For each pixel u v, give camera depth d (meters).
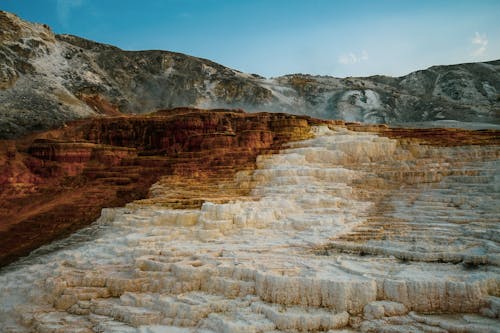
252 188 25.47
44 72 66.88
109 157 35.38
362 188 23.69
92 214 26.66
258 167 28.06
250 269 13.53
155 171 31.89
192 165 30.61
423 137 30.41
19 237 25.27
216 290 13.64
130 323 12.80
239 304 12.67
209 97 89.62
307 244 16.30
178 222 20.44
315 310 12.00
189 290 13.91
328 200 21.20
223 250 16.08
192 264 14.83
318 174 25.05
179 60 96.19
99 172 33.53
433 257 14.02
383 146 27.83
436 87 105.69
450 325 10.62
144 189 29.09
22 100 56.75
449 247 14.43
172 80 89.56
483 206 18.94
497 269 12.83
